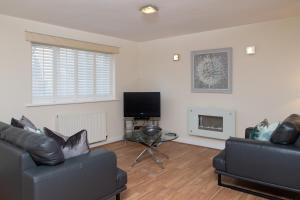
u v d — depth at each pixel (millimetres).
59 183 1720
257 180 2383
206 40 4238
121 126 4914
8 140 2018
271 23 3561
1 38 3152
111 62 4785
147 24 3705
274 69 3572
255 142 2408
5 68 3201
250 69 3797
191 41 4430
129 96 4676
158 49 4926
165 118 4898
